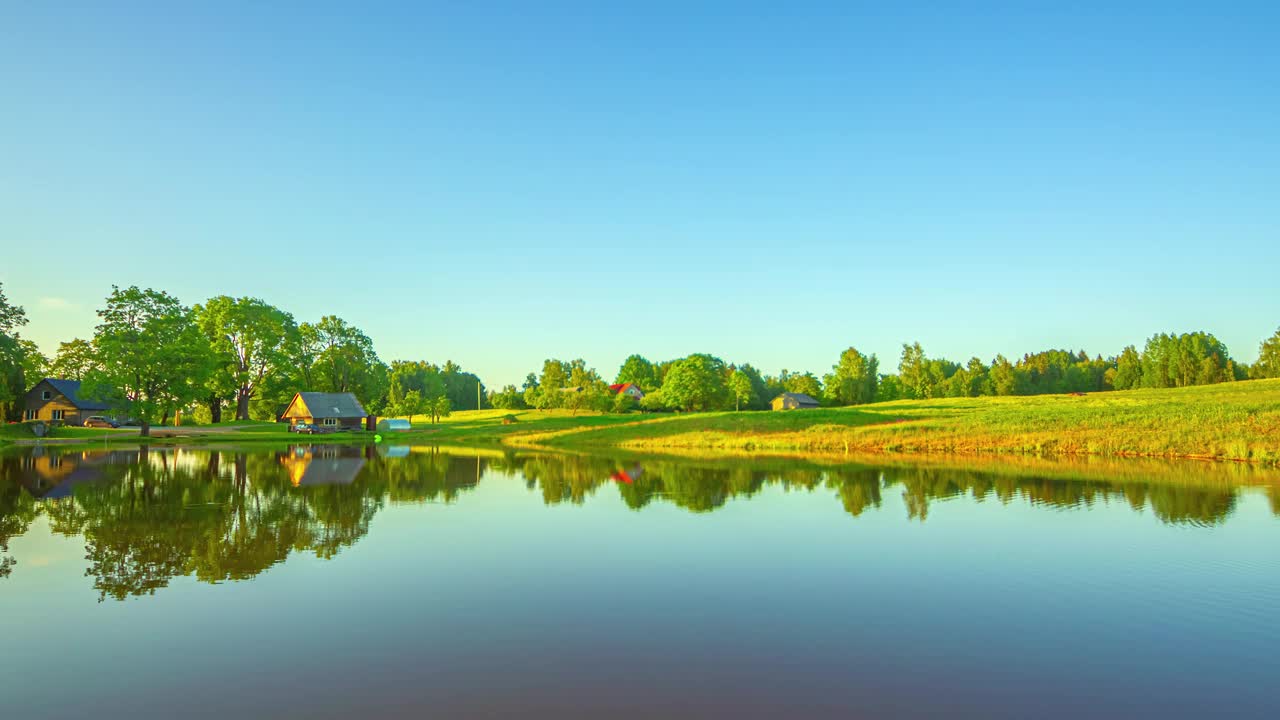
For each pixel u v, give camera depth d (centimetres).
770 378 16862
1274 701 855
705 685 902
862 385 13338
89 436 6219
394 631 1105
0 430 6109
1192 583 1377
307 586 1359
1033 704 848
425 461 4356
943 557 1605
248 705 839
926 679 924
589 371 11331
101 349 5953
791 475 3350
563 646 1041
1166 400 8038
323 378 9338
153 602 1252
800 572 1473
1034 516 2127
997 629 1121
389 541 1789
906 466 3747
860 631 1112
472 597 1292
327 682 907
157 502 2452
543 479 3253
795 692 880
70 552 1639
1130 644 1052
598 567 1517
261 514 2205
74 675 930
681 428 6575
